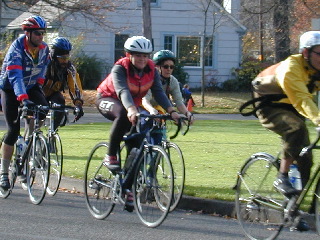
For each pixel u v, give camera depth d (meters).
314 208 10.29
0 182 14.84
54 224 12.26
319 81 10.20
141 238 11.20
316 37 9.83
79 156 21.09
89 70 56.47
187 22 60.84
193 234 11.58
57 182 15.14
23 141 14.86
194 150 22.59
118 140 12.10
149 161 11.85
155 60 14.02
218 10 59.50
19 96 13.57
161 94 12.25
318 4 49.50
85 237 11.21
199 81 61.50
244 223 11.11
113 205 12.55
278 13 53.41
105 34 58.94
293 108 10.41
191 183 15.68
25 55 14.02
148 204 11.97
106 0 47.88
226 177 16.64
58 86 15.77
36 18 14.02
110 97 12.33
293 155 10.12
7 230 11.62
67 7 45.97
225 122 38.50
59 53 15.46
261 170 10.81
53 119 14.95
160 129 12.77
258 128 33.28
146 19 49.06
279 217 10.47
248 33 72.00
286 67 9.96
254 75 60.00
